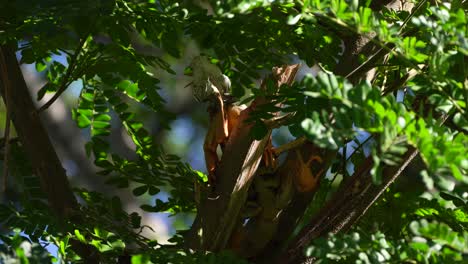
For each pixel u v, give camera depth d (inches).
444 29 240.8
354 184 318.3
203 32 362.6
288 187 322.0
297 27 355.6
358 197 318.3
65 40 375.2
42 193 371.2
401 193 359.3
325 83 222.4
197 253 299.6
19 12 321.7
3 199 359.3
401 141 221.6
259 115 293.4
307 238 323.9
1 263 257.0
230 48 373.4
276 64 378.9
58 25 328.2
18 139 379.2
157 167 379.2
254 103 307.3
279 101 294.4
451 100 244.1
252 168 313.7
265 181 321.7
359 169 318.7
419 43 245.9
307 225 327.6
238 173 312.3
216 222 317.4
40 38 363.9
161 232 837.2
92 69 370.0
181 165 378.9
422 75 260.1
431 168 215.3
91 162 863.7
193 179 375.2
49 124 858.1
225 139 319.3
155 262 292.7
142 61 370.9
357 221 351.6
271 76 303.3
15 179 372.5
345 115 221.6
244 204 324.2
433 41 240.8
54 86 391.9
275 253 338.6
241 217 325.1
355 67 341.4
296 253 323.9
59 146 860.0
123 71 370.6
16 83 370.9
